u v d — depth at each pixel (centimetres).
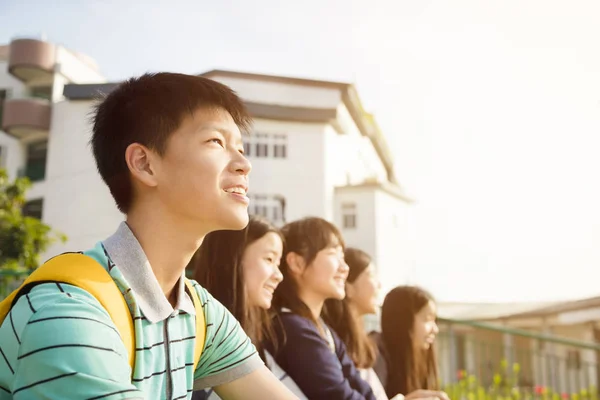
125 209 108
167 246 106
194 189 104
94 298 90
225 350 124
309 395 228
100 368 81
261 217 236
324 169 2083
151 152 105
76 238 2000
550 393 707
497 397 698
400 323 337
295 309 249
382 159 2983
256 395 127
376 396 292
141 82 111
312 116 2062
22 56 2188
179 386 105
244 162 109
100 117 112
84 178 2044
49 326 81
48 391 78
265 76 2052
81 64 2391
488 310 1650
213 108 109
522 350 735
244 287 218
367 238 2242
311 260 259
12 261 1366
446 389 692
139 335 96
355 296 326
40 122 2142
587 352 1505
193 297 118
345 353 269
